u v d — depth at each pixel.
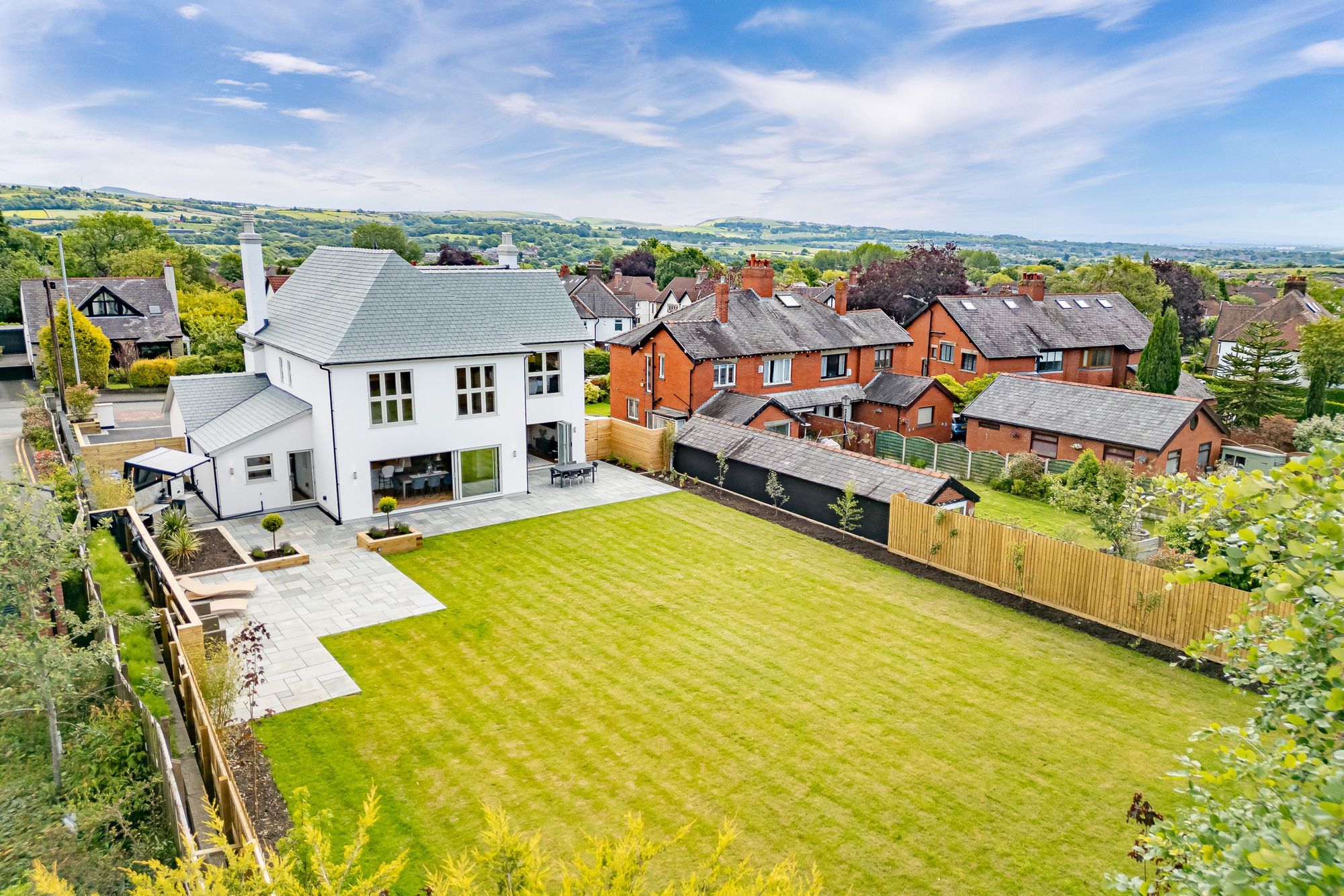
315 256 34.22
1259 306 76.25
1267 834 4.90
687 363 37.66
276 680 16.97
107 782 12.73
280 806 13.16
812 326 42.91
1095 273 73.69
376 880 7.29
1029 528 28.27
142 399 47.44
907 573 23.09
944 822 12.80
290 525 26.72
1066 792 13.56
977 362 44.94
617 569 23.23
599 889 6.70
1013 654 18.39
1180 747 14.85
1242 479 5.90
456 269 30.61
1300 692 5.82
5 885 10.54
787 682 17.03
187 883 7.04
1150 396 33.56
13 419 41.53
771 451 29.83
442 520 27.36
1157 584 18.78
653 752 14.59
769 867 11.80
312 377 27.16
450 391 28.28
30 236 87.06
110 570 18.78
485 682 16.98
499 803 13.19
